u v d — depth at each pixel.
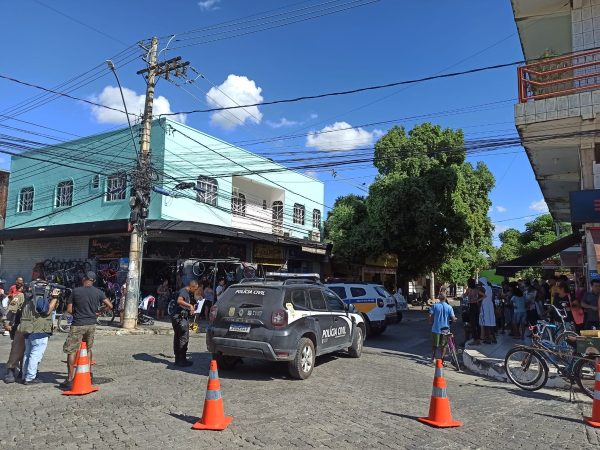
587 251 10.76
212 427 5.53
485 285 13.20
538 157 13.46
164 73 16.92
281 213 27.62
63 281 23.73
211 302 20.78
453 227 27.23
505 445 5.22
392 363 10.99
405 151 25.52
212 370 5.76
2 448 4.89
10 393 7.23
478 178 30.47
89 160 22.84
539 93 12.62
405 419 6.16
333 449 4.96
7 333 14.08
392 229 27.27
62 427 5.59
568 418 6.43
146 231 18.78
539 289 15.47
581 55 11.09
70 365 7.68
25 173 26.53
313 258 29.48
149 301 18.50
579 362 7.67
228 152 23.70
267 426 5.70
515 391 8.27
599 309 9.30
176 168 20.98
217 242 23.22
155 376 8.61
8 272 26.67
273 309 8.55
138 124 21.38
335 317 10.23
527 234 44.56
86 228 21.45
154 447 4.95
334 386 8.13
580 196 10.68
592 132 11.10
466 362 10.91
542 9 13.66
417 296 42.09
